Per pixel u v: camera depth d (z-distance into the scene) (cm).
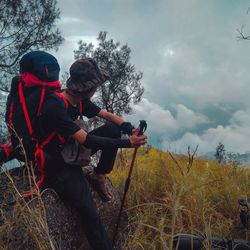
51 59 369
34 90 366
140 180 519
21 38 1641
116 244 420
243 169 584
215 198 483
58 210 377
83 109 427
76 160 368
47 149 367
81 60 381
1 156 381
